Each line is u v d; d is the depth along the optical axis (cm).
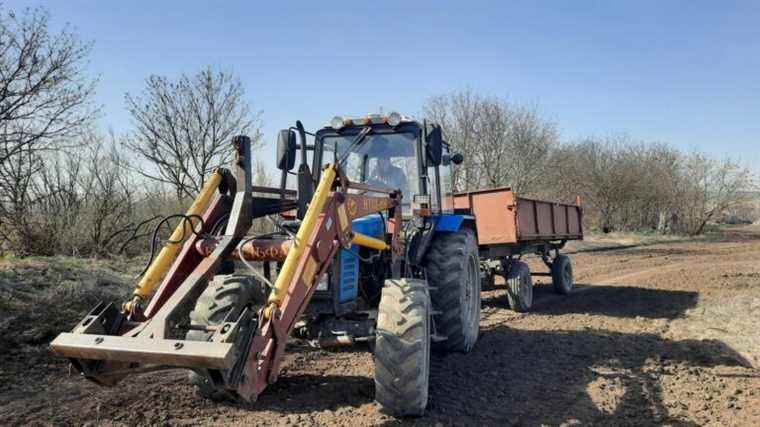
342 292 480
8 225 982
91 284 729
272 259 402
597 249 2228
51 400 446
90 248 1060
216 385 299
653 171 3309
